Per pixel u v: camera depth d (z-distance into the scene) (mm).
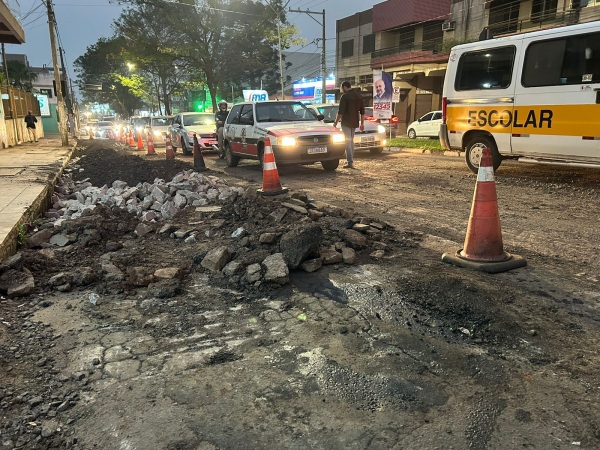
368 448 2061
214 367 2730
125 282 3955
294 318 3330
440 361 2736
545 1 22594
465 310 3318
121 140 33406
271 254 4332
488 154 4152
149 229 5629
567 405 2316
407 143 19297
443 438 2109
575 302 3438
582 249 4719
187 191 7371
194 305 3590
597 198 7188
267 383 2562
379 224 5555
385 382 2543
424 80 31141
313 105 15633
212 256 4336
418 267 4203
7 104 21703
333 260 4344
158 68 44812
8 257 4430
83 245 5031
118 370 2707
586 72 7461
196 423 2248
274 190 7758
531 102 8297
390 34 34812
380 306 3453
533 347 2855
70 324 3303
